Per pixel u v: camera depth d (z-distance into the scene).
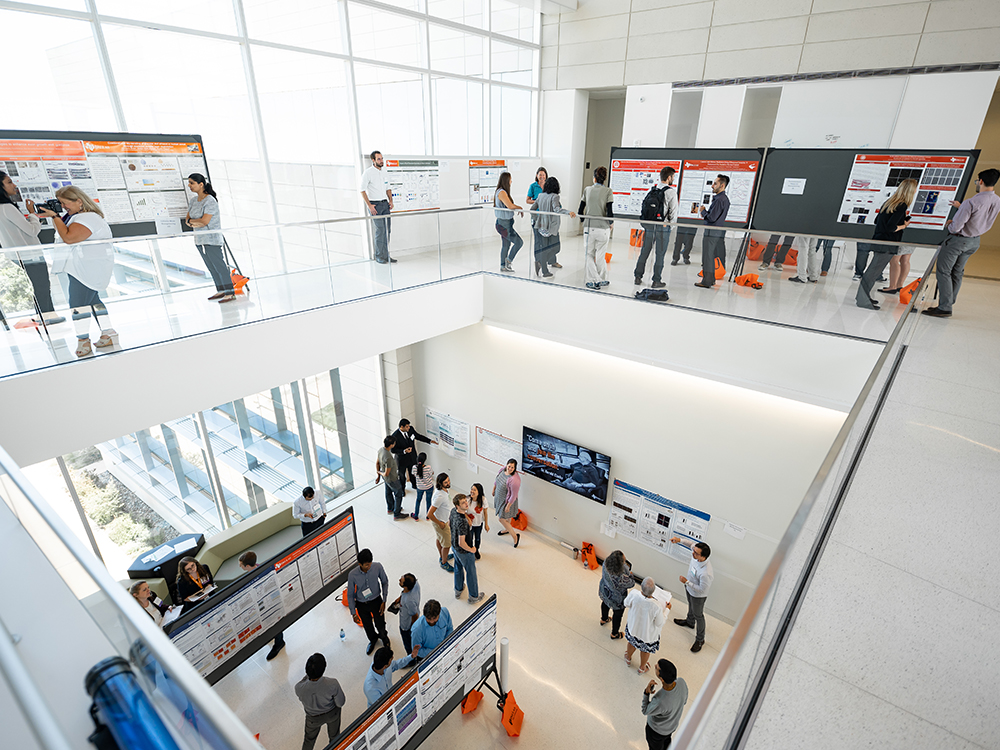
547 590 7.34
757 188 8.61
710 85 8.90
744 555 6.54
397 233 6.99
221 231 5.38
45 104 5.19
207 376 5.28
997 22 6.59
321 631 6.56
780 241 5.48
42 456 4.38
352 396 9.52
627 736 5.35
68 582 1.42
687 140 9.48
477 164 9.80
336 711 4.84
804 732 1.68
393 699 4.04
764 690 1.82
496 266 7.93
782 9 7.98
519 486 8.12
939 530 2.59
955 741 1.65
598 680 5.97
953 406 3.84
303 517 7.36
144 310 4.94
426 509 9.09
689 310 6.18
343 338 6.40
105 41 5.42
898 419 3.66
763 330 5.72
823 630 2.05
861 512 2.72
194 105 6.23
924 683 1.84
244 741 0.92
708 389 6.32
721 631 6.72
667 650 6.42
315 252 6.23
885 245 4.93
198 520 7.90
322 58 7.24
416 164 8.63
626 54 9.64
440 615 5.49
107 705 1.26
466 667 4.80
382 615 6.07
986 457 3.21
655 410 6.83
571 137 10.84
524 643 6.46
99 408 4.62
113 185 5.70
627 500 7.43
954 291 5.88
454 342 8.87
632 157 9.71
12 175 5.05
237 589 5.11
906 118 7.43
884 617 2.11
